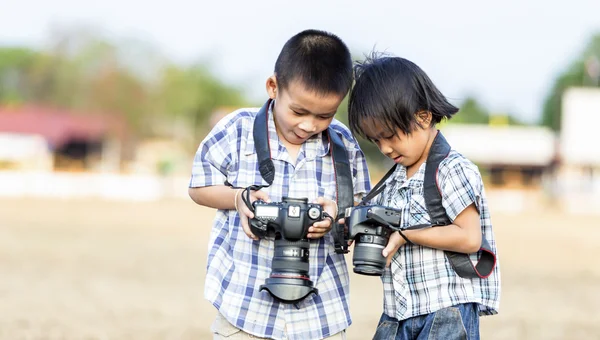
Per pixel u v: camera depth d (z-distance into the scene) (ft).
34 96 200.85
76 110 196.03
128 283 34.65
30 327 23.84
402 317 11.30
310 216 10.69
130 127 194.90
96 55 198.80
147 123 198.39
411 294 11.28
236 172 11.72
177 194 129.29
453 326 10.94
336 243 11.28
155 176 142.72
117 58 199.82
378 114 10.93
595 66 215.10
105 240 55.01
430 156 11.32
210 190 11.68
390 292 11.56
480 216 11.39
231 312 11.21
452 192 11.04
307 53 10.87
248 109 12.21
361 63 11.54
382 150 11.34
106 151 174.50
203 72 212.64
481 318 27.48
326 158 11.76
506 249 56.85
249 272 11.32
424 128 11.19
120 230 63.77
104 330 23.72
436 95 11.27
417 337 11.24
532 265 46.75
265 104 11.80
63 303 28.76
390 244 10.96
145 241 55.16
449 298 11.02
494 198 140.87
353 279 37.76
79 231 61.52
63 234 58.44
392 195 11.71
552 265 46.91
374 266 10.81
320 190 11.63
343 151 11.82
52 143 153.28
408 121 10.97
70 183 123.34
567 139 151.33
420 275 11.21
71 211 85.15
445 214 11.16
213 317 26.58
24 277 35.60
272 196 11.50
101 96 195.21
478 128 162.20
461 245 10.91
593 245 60.85
